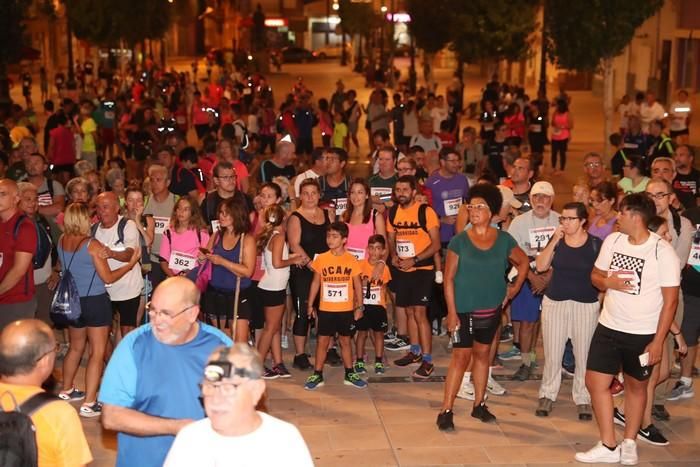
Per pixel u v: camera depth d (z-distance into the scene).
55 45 60.12
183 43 85.56
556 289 8.35
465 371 8.72
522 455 7.74
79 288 8.23
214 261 8.42
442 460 7.63
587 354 8.39
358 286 9.18
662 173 9.77
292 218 9.62
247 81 38.72
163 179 10.08
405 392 9.21
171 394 4.91
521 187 10.65
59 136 17.92
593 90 45.59
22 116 22.05
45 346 4.65
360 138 31.47
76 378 9.43
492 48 31.55
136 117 23.69
